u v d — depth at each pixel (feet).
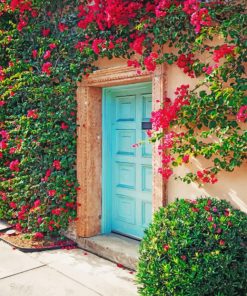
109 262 14.78
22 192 18.25
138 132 15.99
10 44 19.52
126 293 12.03
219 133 11.23
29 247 16.22
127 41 14.29
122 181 16.96
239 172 11.43
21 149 17.71
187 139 12.01
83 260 15.01
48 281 12.92
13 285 12.60
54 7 17.29
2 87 19.34
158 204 13.42
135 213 16.29
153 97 13.53
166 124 12.34
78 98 16.67
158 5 12.67
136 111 16.07
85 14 16.01
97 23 15.17
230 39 11.57
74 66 16.19
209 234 10.05
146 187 15.79
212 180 11.79
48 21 17.67
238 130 11.33
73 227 17.20
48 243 16.81
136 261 13.70
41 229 17.08
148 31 13.42
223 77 11.23
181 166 12.97
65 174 16.96
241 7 11.28
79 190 16.75
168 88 13.23
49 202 17.21
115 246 15.24
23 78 17.58
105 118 17.01
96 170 16.85
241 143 10.72
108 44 14.66
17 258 15.20
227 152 11.12
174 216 10.98
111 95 17.11
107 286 12.55
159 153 12.78
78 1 16.19
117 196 17.16
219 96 11.24
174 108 12.21
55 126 16.94
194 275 9.42
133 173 16.37
